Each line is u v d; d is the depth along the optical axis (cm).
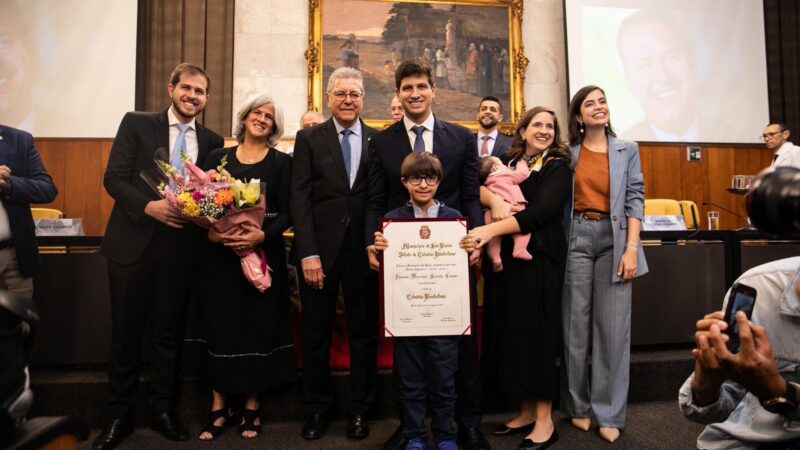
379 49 578
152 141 222
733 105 620
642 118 600
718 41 622
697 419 105
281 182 228
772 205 64
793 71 632
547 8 615
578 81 588
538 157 222
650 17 609
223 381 211
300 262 215
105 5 542
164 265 216
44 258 255
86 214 536
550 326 206
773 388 85
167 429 213
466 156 212
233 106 559
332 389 225
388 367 254
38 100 532
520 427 221
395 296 188
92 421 232
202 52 554
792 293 95
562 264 213
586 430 222
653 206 457
